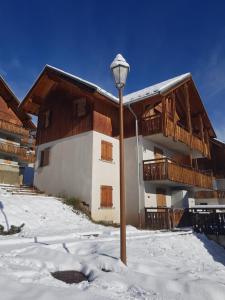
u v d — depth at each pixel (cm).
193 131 2511
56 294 365
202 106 2344
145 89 2216
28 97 2183
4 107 3031
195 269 705
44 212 1437
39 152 2139
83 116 1881
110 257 641
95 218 1644
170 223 1531
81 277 508
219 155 3238
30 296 351
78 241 867
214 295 428
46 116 2192
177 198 2052
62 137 1983
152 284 462
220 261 1110
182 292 438
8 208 1333
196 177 2081
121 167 657
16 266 525
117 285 453
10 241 827
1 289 369
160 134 1791
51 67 2002
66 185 1834
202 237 1376
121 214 630
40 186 2025
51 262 572
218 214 1452
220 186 3173
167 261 798
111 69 716
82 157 1792
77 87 1848
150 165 1753
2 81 2886
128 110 1962
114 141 1916
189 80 2125
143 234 1197
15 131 3011
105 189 1748
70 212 1562
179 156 2306
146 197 1748
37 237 909
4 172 2934
